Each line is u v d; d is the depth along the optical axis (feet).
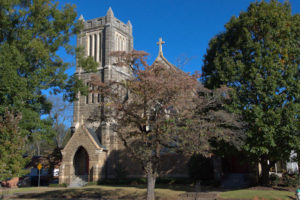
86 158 140.36
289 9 87.97
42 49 85.46
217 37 97.96
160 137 66.03
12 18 87.81
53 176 162.71
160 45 137.39
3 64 78.38
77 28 100.78
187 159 115.75
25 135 83.76
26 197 96.32
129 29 167.94
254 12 85.97
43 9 90.38
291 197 71.77
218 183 101.86
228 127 77.20
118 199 86.94
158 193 86.58
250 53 83.97
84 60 100.27
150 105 65.92
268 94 77.41
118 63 70.28
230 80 85.05
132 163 130.82
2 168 61.41
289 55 80.28
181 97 65.41
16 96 80.53
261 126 75.00
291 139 74.59
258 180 95.76
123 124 70.59
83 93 100.78
